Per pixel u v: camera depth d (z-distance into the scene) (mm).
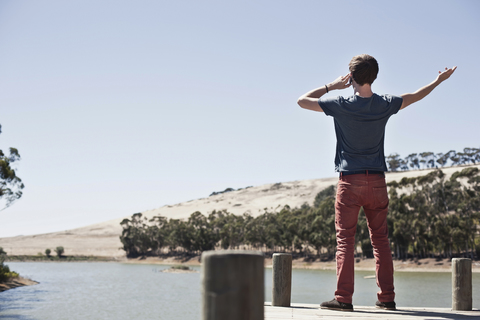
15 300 34344
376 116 3473
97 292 41875
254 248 109438
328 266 83625
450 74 3719
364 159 3588
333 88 3850
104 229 182125
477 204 67750
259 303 1282
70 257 139250
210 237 115500
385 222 3879
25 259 136250
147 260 128875
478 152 163125
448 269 65000
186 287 48094
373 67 3562
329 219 86625
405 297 30500
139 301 33906
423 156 175625
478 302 23109
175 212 188625
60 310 28250
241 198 193750
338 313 3379
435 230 69750
